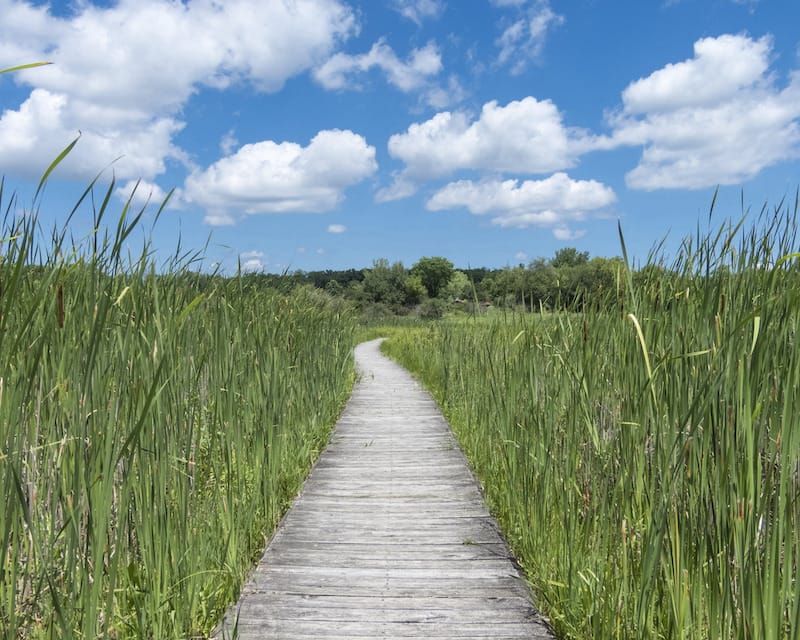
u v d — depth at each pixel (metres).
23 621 1.84
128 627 2.18
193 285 3.82
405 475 5.13
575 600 2.54
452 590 3.01
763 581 1.60
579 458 2.95
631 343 2.44
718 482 1.76
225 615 2.58
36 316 2.03
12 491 1.69
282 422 4.44
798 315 1.62
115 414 1.93
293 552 3.49
